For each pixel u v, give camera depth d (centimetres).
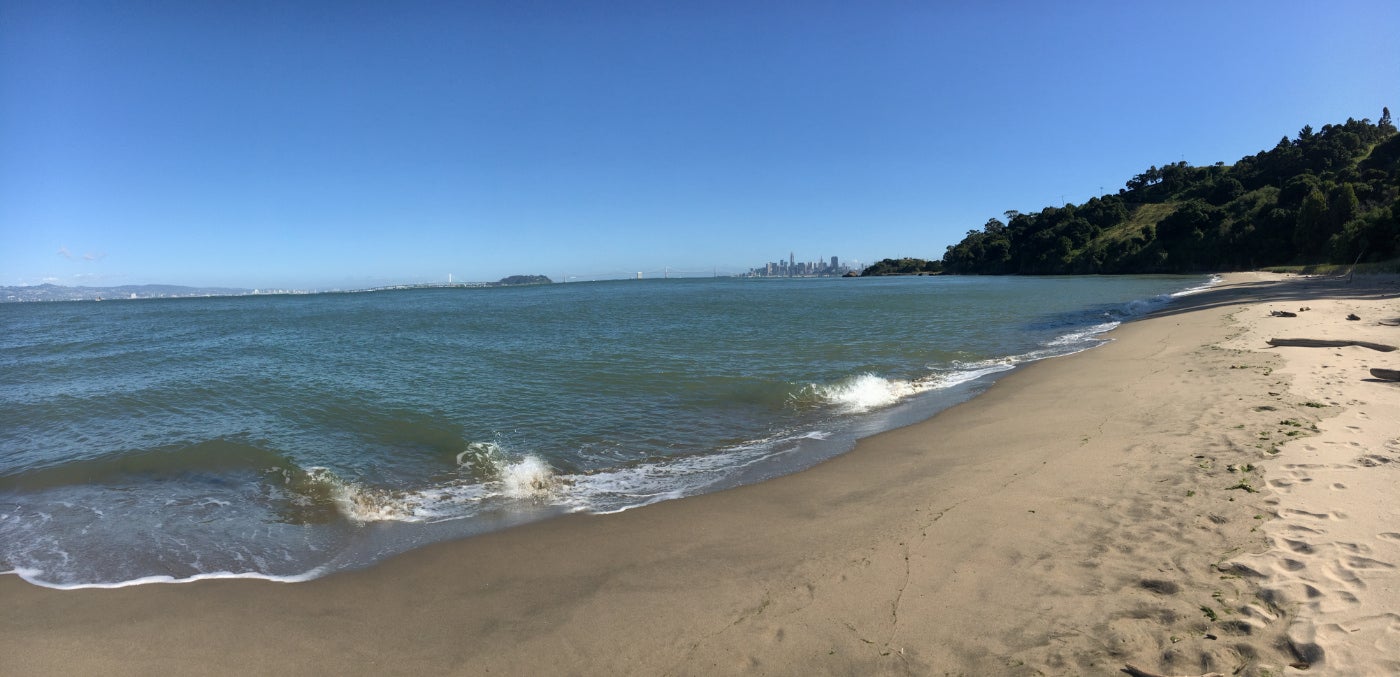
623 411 1178
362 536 636
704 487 752
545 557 562
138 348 2538
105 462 912
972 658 357
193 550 608
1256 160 11088
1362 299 2589
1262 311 2272
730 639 402
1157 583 416
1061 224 12862
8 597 514
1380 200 6819
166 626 461
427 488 788
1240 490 560
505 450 938
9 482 836
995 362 1659
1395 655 313
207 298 17338
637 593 479
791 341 2244
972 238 18000
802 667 365
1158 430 811
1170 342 1702
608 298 7519
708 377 1494
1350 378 988
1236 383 1041
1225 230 8725
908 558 499
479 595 494
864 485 715
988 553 494
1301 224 7169
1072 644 358
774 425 1066
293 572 555
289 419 1162
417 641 429
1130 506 559
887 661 363
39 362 2111
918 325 2856
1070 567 455
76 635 450
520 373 1605
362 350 2242
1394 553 414
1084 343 1969
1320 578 392
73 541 634
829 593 452
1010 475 693
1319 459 616
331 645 429
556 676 377
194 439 1034
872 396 1259
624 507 689
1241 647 335
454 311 5159
